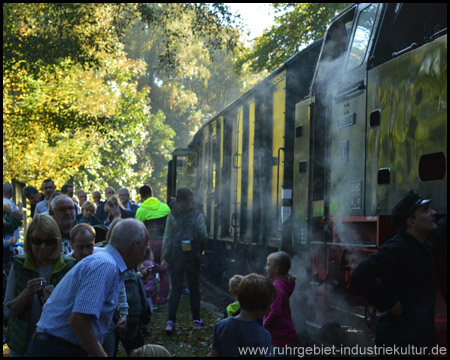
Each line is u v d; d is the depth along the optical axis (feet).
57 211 16.78
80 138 82.48
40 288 12.96
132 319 16.66
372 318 18.58
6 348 21.24
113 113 90.94
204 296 36.60
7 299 13.51
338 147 22.33
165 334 24.91
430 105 16.25
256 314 12.62
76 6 57.98
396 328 12.28
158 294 33.17
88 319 10.79
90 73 82.58
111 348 14.94
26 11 60.44
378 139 19.15
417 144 16.75
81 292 10.87
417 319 12.10
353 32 22.26
